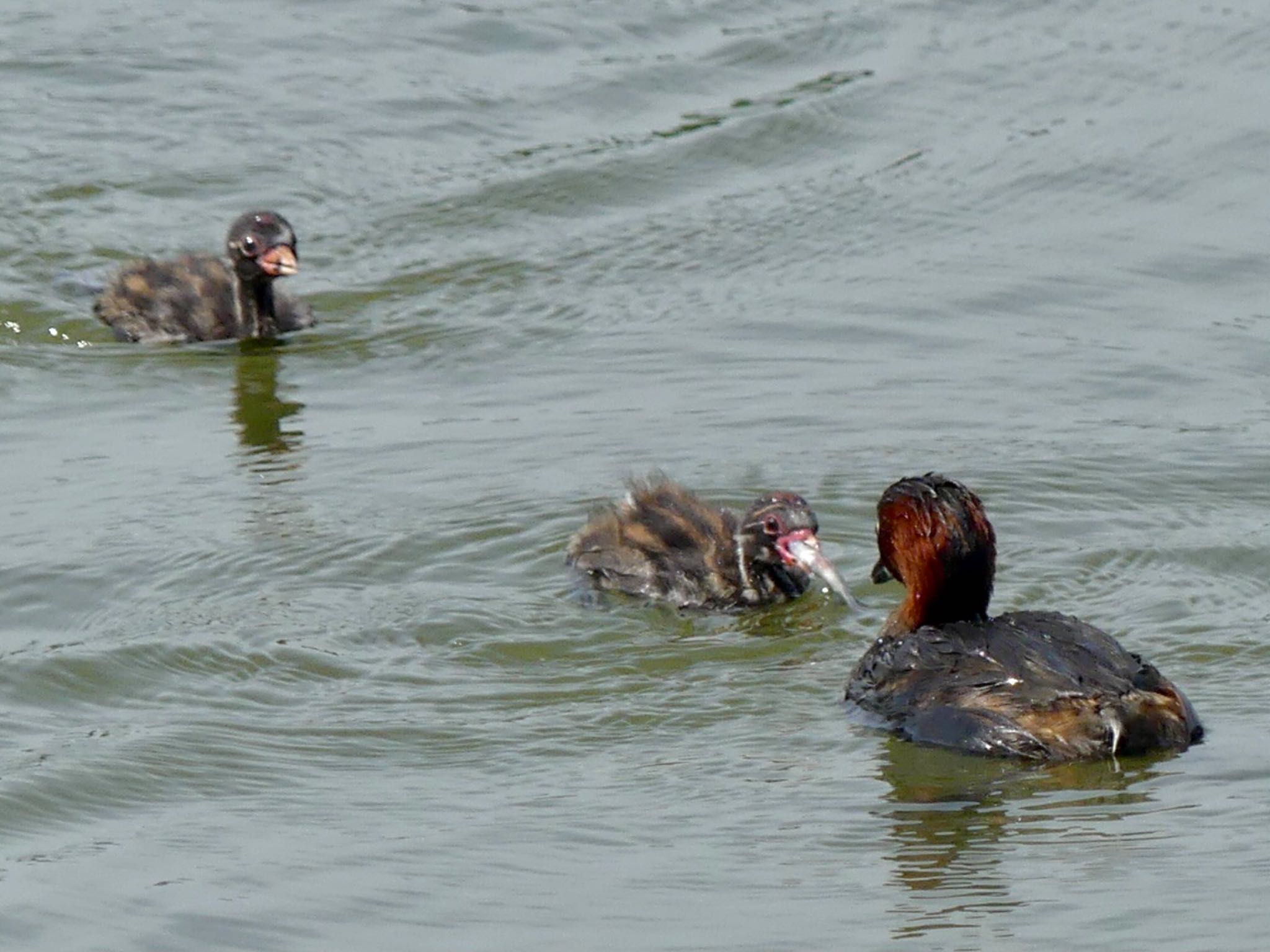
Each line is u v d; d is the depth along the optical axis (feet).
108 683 42.06
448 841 35.40
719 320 64.54
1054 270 67.67
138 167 74.79
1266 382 59.00
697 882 33.76
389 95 79.25
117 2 86.22
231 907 33.35
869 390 58.80
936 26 85.81
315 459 54.60
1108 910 32.14
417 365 62.34
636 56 82.69
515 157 75.51
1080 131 77.10
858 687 40.45
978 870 33.83
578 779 37.70
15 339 64.69
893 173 74.59
